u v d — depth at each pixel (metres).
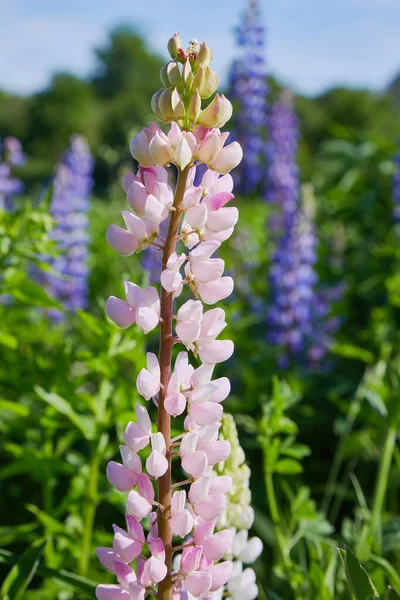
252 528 1.16
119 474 0.62
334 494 1.35
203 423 0.63
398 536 0.96
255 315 1.73
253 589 0.71
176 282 0.62
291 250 1.65
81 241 1.90
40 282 1.87
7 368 1.05
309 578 0.82
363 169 2.24
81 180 2.02
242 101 2.11
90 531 0.95
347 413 1.45
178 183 0.62
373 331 1.69
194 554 0.62
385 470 0.95
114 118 12.18
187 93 0.61
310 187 1.67
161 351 0.63
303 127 11.31
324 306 1.80
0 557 0.78
